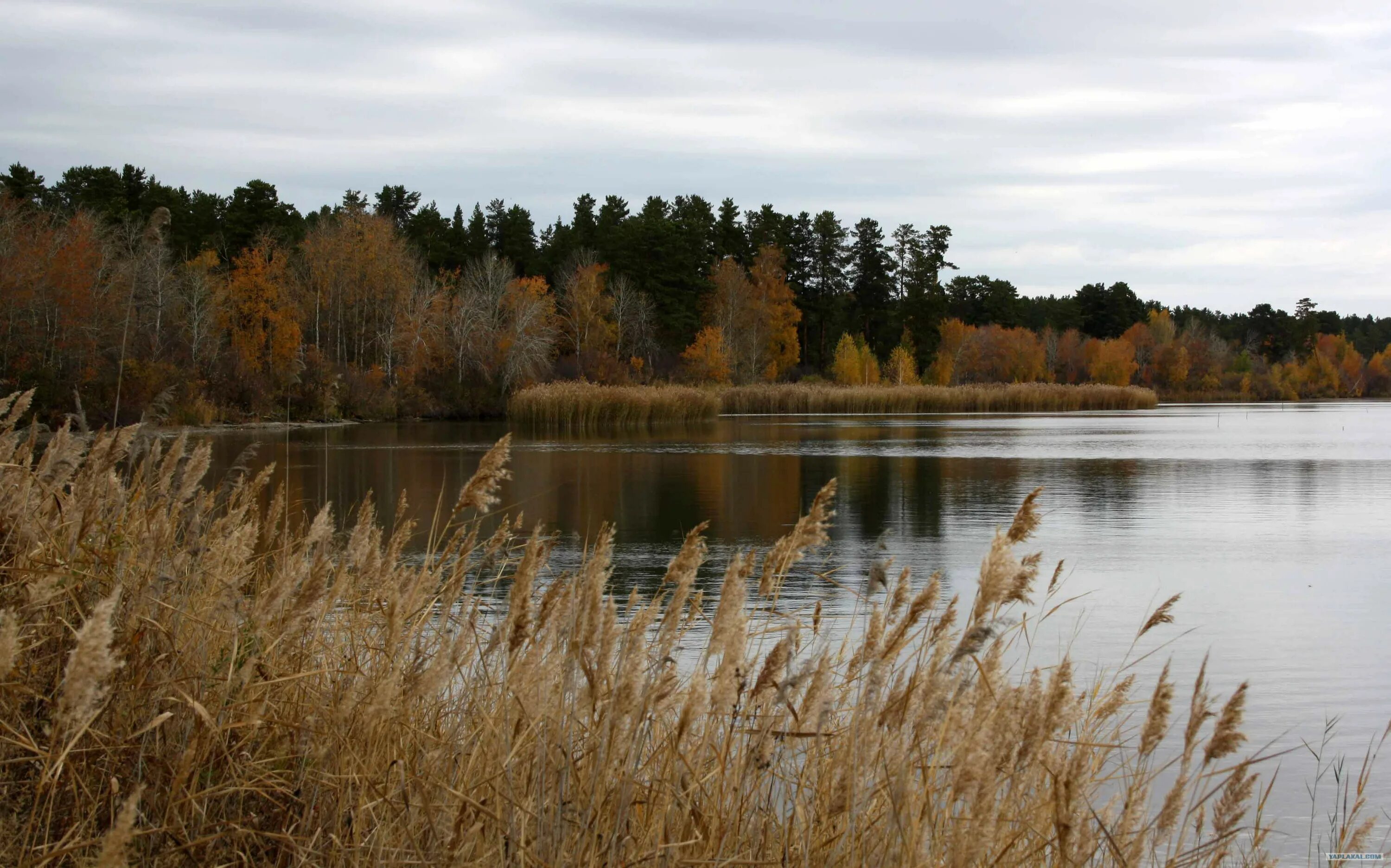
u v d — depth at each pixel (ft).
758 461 102.83
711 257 384.27
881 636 10.53
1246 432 160.25
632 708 9.68
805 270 406.82
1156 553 48.98
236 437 135.64
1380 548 50.24
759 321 346.13
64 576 12.16
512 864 9.84
